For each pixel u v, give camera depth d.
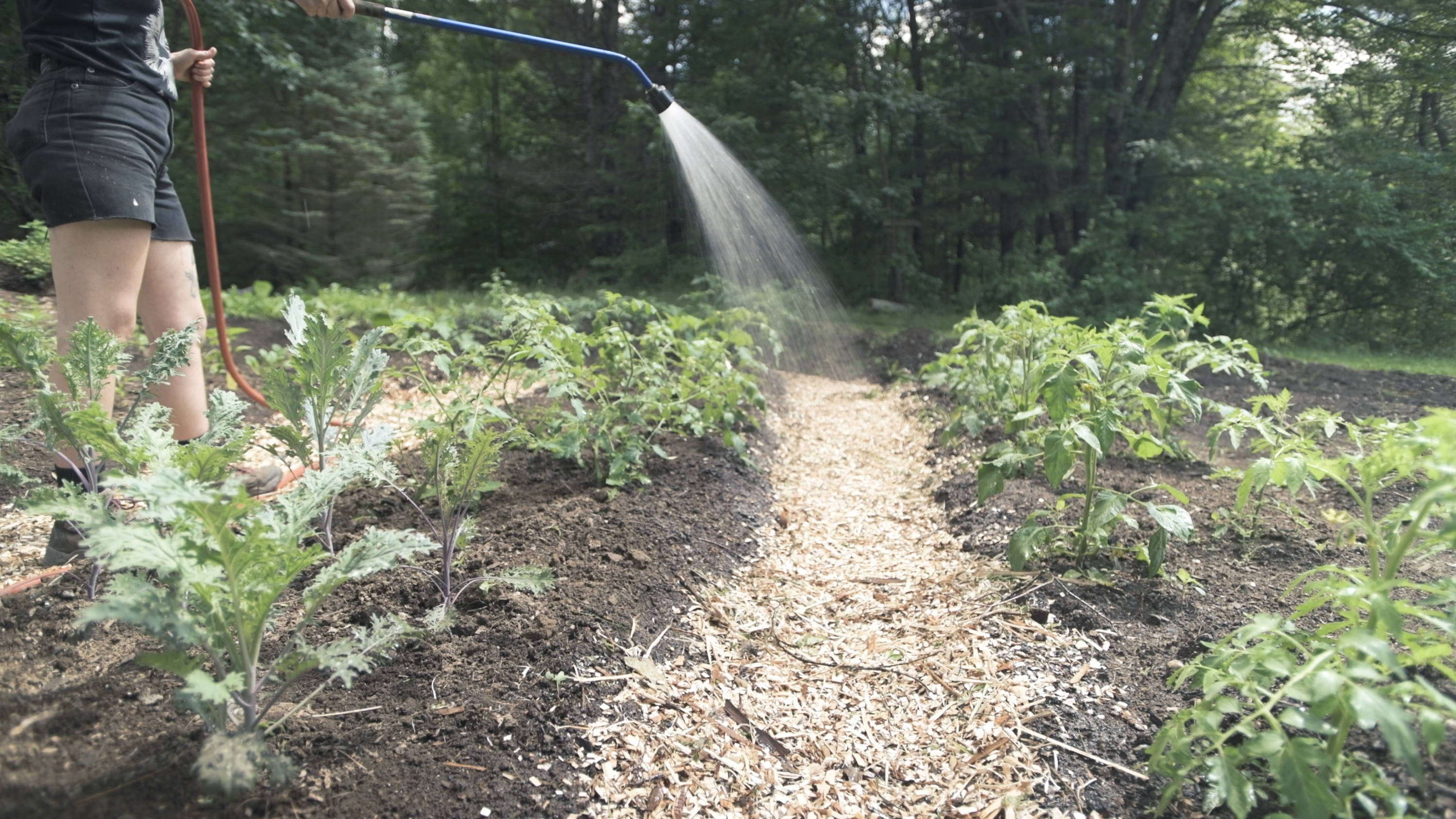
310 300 8.56
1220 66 16.97
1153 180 14.86
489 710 2.15
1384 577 1.88
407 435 4.24
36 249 7.28
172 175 12.67
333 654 1.78
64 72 2.52
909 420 5.95
